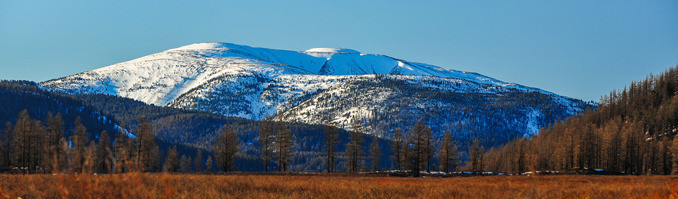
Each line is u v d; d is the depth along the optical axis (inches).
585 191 706.2
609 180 1699.1
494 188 786.8
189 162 4758.9
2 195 556.7
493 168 5482.3
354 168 3376.0
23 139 2586.1
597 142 3784.5
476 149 4030.5
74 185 372.8
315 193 661.9
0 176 926.4
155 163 3417.8
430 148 3144.7
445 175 2886.3
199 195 585.3
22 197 563.2
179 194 574.9
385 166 7396.7
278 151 2979.8
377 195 636.7
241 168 6520.7
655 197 561.9
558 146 4104.3
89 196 365.4
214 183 802.2
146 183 651.5
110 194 378.0
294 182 921.5
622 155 3678.6
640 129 4431.6
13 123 6378.0
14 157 2746.1
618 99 6407.5
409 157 3161.9
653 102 5856.3
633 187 813.9
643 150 3759.8
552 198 593.9
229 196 591.5
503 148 6387.8
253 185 783.1
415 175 2728.8
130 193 388.2
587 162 3708.2
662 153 3690.9
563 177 2103.8
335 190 698.8
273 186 773.9
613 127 4335.6
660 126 4817.9
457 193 674.8
